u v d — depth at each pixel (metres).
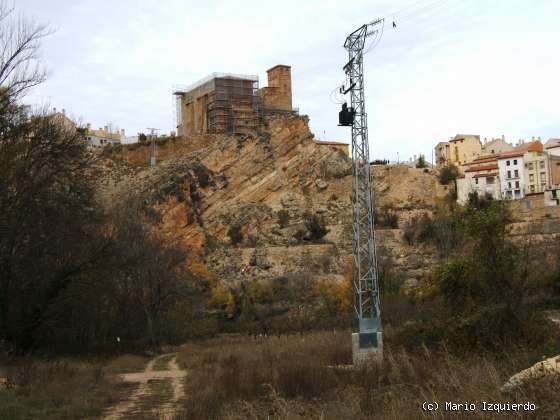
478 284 24.77
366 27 33.12
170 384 24.31
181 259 59.44
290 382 17.72
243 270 82.00
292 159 103.75
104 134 130.62
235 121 103.00
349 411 12.17
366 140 32.59
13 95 30.39
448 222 76.81
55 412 16.41
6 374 23.28
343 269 79.75
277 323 61.09
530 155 98.56
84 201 37.16
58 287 36.53
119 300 49.56
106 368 31.70
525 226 62.94
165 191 88.88
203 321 64.00
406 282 64.94
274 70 109.81
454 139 132.38
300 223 93.38
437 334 26.16
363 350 26.77
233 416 13.59
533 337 21.81
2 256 33.16
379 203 101.00
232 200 95.69
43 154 32.97
